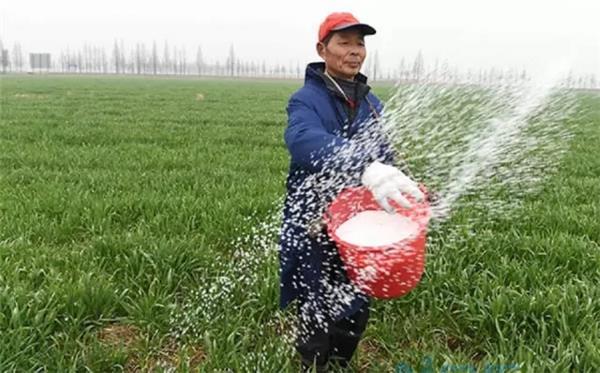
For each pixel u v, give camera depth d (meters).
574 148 8.97
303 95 2.02
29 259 3.37
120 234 3.89
